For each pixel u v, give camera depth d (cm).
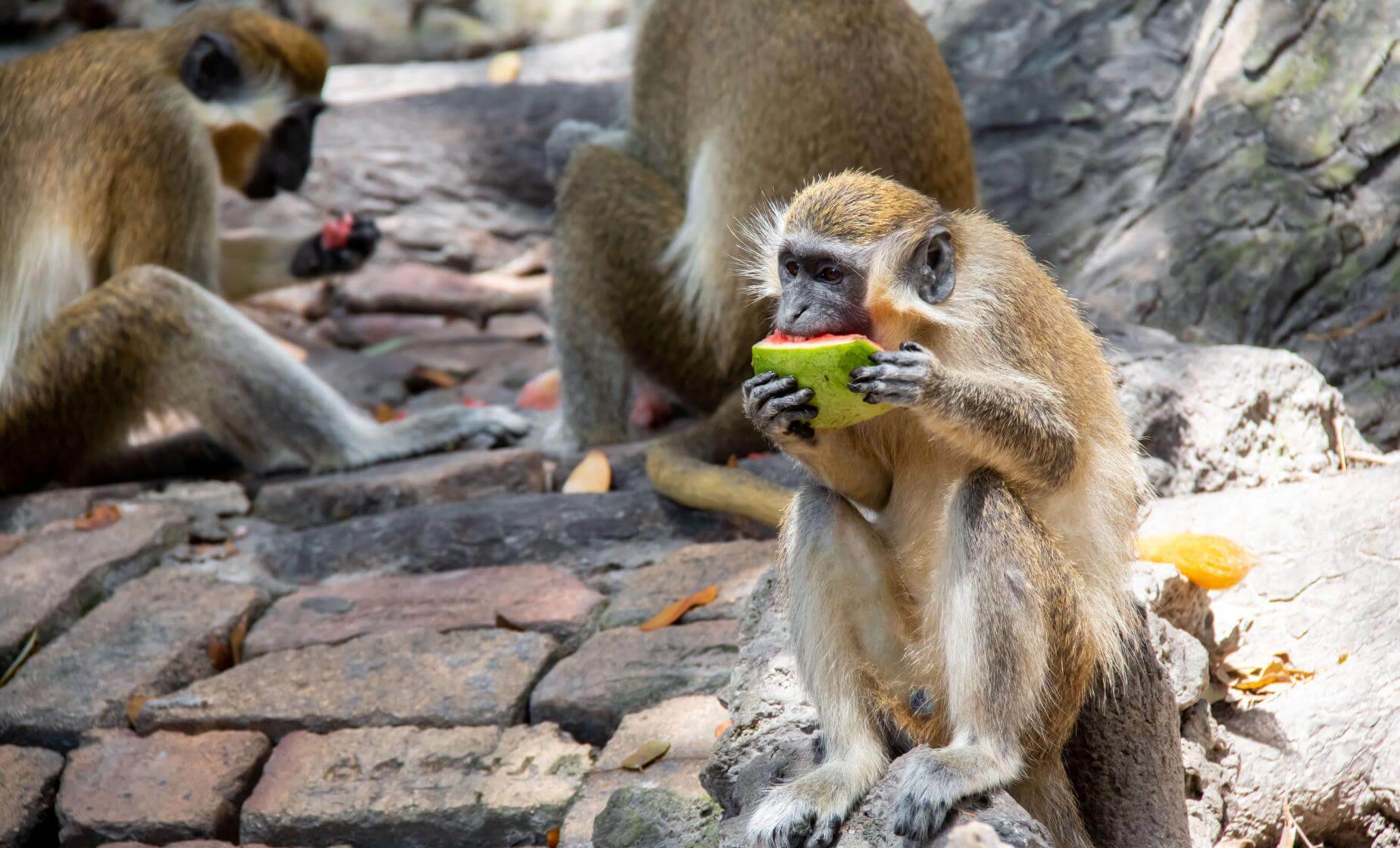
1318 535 748
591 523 905
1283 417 884
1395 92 1121
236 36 1138
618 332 1099
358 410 1155
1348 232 1099
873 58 990
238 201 1709
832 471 589
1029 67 1430
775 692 612
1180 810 596
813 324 553
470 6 2042
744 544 855
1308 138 1147
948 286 553
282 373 1064
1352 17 1168
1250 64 1209
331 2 2027
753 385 545
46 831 704
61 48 1104
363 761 692
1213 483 845
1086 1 1448
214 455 1106
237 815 684
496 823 656
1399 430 991
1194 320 1126
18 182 1061
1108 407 591
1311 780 662
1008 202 1368
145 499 1005
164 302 1045
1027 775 549
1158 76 1373
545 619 794
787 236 564
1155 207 1213
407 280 1595
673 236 1065
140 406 1066
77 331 1034
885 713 573
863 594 578
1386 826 671
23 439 1059
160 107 1082
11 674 793
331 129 1719
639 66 1111
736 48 1020
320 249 1257
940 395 516
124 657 785
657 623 777
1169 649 632
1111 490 582
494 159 1688
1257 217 1140
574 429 1127
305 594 859
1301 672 695
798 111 985
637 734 686
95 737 728
